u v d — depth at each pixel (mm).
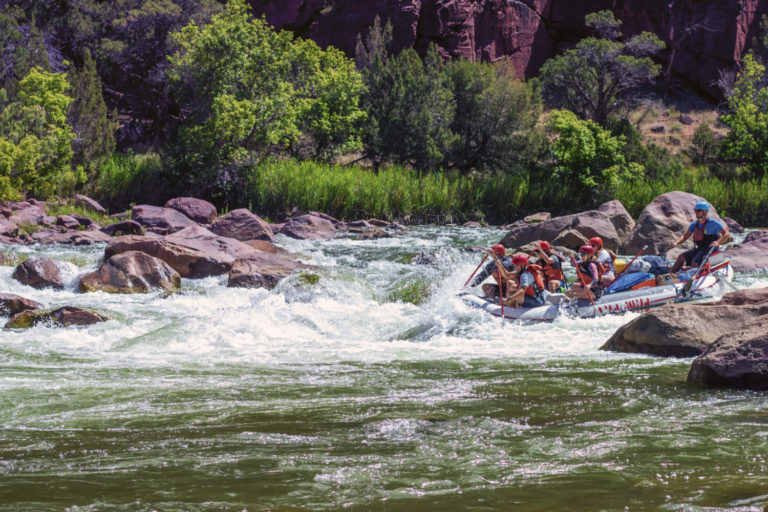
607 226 46125
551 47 117125
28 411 14281
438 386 16453
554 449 11195
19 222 54156
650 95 110812
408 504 8844
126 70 95125
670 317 20156
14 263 39594
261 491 9430
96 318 25562
